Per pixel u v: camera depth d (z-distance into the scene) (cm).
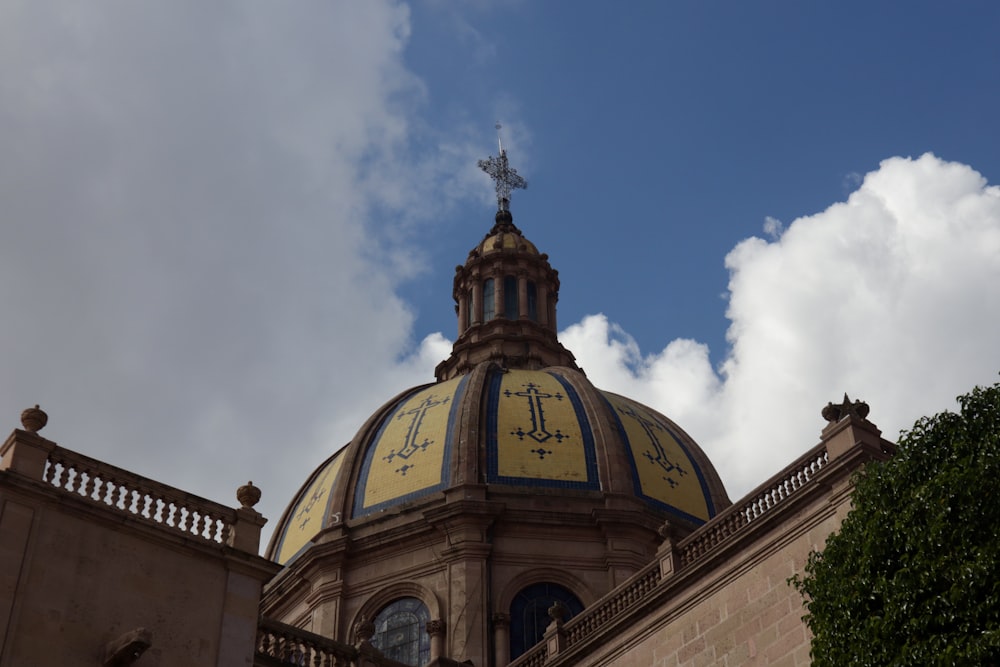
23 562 2744
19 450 2847
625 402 6197
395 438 5806
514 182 7675
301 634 3375
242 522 3103
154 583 2902
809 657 3033
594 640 3625
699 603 3375
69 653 2723
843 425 3225
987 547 2470
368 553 5400
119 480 2967
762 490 3394
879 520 2652
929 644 2455
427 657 5078
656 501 5566
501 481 5466
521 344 6644
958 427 2659
